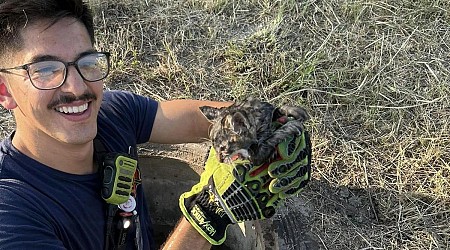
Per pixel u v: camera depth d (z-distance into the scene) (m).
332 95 1.33
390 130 1.26
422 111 1.30
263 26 1.55
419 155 1.21
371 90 1.34
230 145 0.73
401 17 1.54
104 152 0.86
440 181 1.14
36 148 0.77
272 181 0.77
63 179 0.79
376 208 1.10
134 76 1.42
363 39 1.48
